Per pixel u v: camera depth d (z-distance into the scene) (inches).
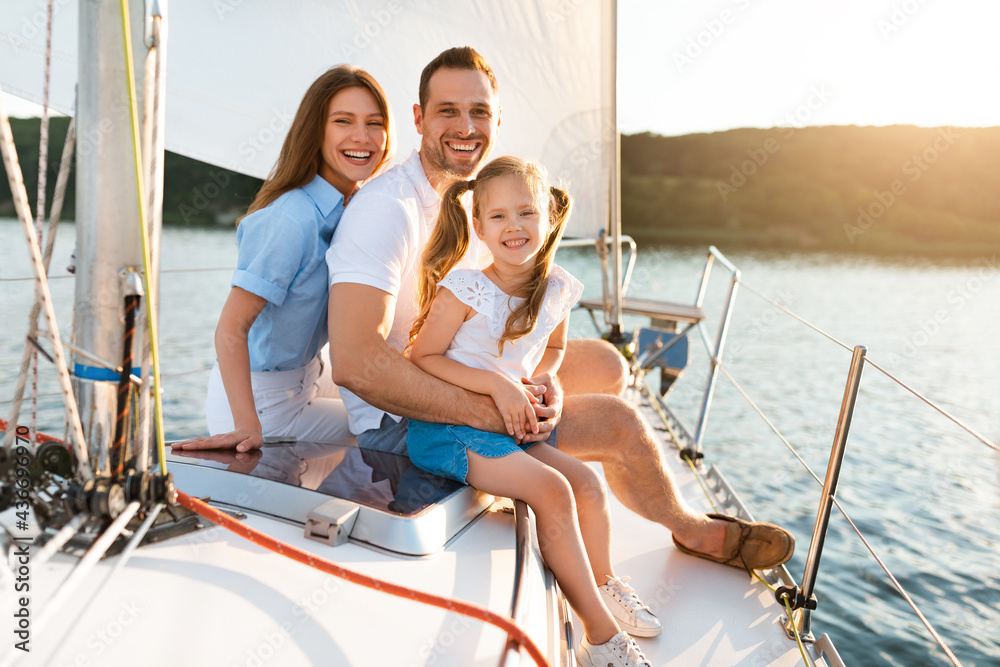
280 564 45.6
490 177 66.5
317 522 50.1
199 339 341.1
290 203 69.8
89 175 39.7
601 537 62.4
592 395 71.7
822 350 502.6
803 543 194.5
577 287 73.3
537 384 68.5
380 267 63.2
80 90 39.4
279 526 52.0
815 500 228.1
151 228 40.6
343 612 41.9
